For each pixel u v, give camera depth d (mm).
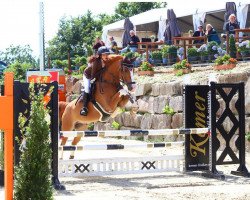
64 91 21281
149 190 10906
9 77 7258
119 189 11016
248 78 17766
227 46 20156
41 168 6984
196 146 12930
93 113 13258
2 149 11328
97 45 21547
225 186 11391
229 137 12859
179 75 21516
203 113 13031
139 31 30078
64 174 11961
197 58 22031
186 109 12977
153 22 29781
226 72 18953
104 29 32250
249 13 23500
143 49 25344
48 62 33656
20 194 6945
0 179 11219
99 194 10391
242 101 12992
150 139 21297
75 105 13398
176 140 19750
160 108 21172
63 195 10289
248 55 19922
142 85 22516
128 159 12531
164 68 23531
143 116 22094
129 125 22969
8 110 7223
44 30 23625
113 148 12188
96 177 12758
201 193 10453
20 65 33562
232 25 21359
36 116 7035
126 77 13039
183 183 11727
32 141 6984
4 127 7203
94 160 12250
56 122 10930
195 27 25828
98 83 13102
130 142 21297
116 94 12992
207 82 18953
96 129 25422
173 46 23453
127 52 24734
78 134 11828
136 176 12914
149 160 12766
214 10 24891
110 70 13055
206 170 12891
